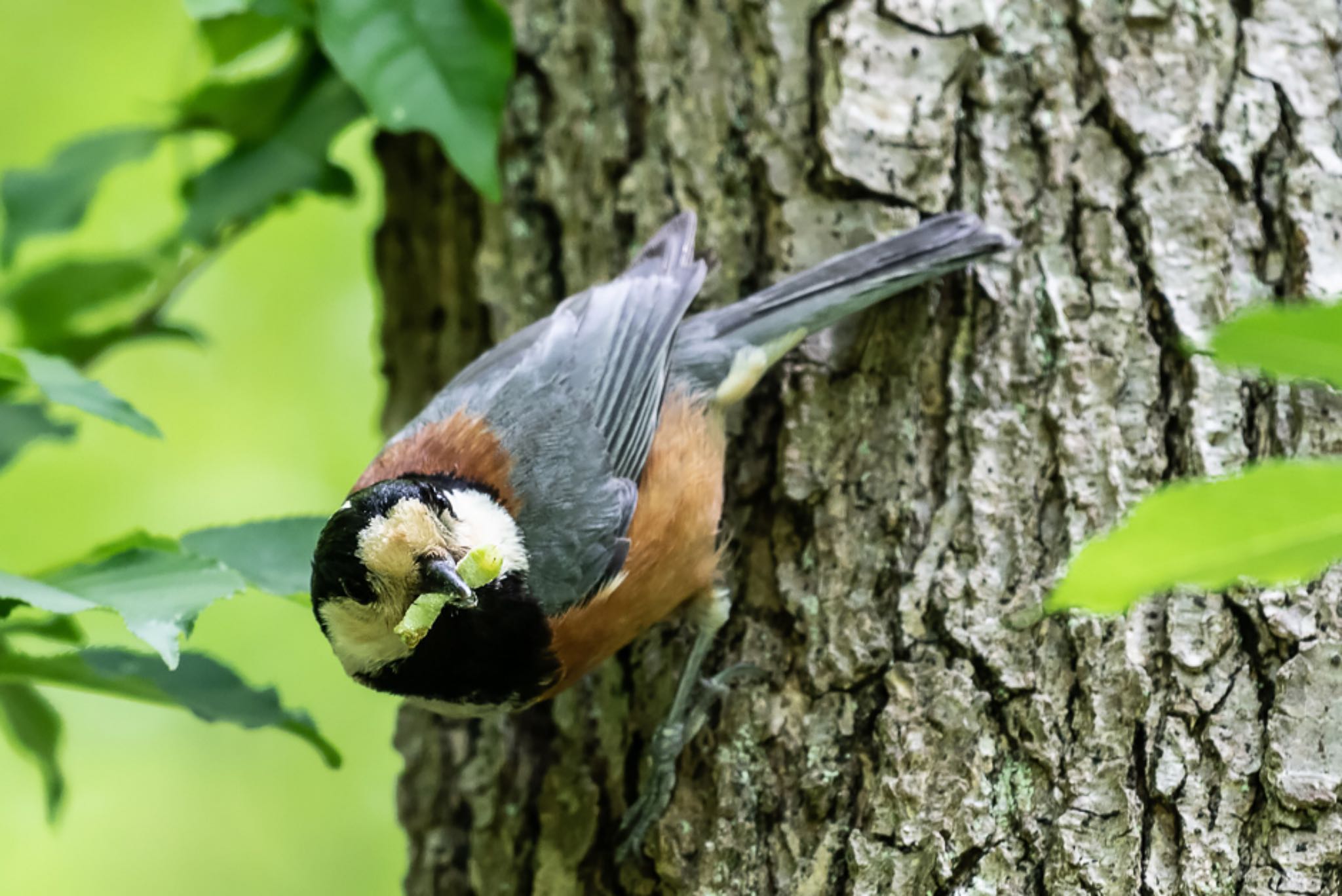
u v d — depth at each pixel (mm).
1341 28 7113
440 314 8984
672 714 7363
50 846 12742
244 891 12836
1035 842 6227
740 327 7547
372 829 13078
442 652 7008
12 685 7598
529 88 8523
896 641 6816
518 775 8000
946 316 7234
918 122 7387
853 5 7555
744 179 7836
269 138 9148
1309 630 6137
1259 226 6863
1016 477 6848
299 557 6891
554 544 7172
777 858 6766
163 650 5258
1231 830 5992
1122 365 6801
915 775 6492
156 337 9523
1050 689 6426
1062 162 7156
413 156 9148
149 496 12820
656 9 8141
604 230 8234
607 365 7711
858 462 7223
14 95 12602
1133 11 7199
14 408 8391
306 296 13258
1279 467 2746
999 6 7379
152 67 12609
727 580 7566
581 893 7512
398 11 7570
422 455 7480
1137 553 2777
